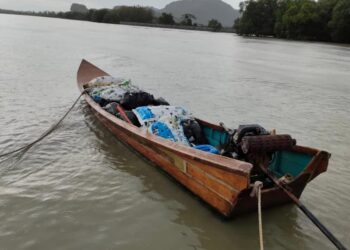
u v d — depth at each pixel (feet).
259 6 311.27
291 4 290.56
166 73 72.43
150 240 19.47
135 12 416.87
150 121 28.25
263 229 20.54
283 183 20.25
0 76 55.57
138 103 34.37
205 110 44.93
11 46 96.32
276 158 23.63
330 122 42.14
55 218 21.02
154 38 189.37
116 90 38.17
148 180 25.73
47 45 107.14
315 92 61.36
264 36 322.34
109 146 31.48
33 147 30.35
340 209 22.77
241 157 22.43
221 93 55.83
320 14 257.75
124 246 18.94
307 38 270.67
